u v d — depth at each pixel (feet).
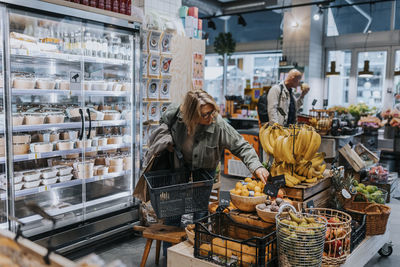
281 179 8.45
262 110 18.37
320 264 6.98
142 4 15.90
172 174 9.77
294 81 17.24
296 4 33.60
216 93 46.91
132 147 12.70
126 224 12.44
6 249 4.04
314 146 9.48
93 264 3.65
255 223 7.88
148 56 14.21
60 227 10.50
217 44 38.65
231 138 9.42
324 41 35.27
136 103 12.53
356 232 8.82
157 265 10.76
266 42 40.32
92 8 10.84
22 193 10.25
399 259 11.58
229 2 42.11
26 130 10.17
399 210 16.65
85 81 11.62
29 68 10.82
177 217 10.46
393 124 25.09
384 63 32.55
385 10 32.68
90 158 12.25
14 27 10.37
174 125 9.39
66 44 11.24
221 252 7.32
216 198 14.78
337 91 35.53
